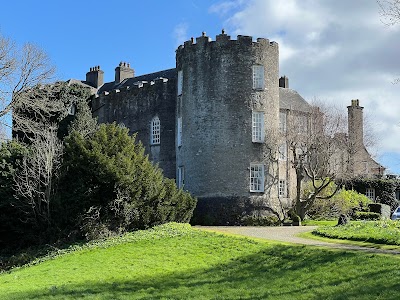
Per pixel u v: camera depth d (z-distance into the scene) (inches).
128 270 707.4
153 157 1566.2
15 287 641.6
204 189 1328.7
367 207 1568.7
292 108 1694.1
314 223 1301.7
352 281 529.7
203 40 1381.6
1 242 1089.4
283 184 1557.6
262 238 868.6
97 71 2014.0
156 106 1588.3
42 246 1008.9
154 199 1027.3
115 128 1082.7
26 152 1109.1
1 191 1063.0
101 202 1010.7
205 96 1359.5
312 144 1403.8
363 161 1786.4
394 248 677.9
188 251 791.1
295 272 601.6
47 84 1373.0
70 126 1550.2
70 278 679.1
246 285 577.6
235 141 1327.5
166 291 576.7
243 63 1353.3
